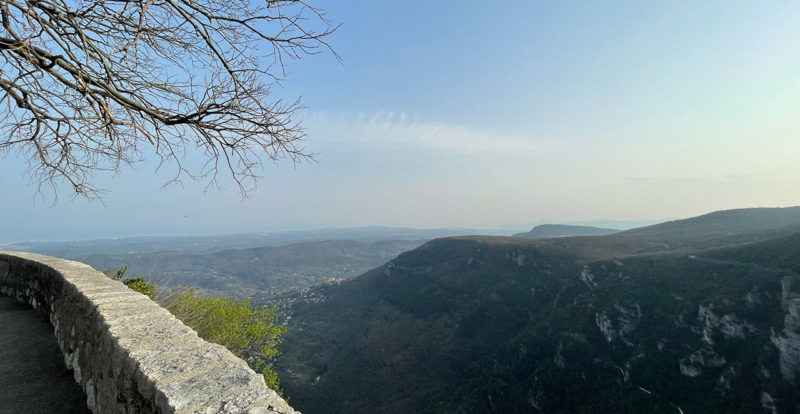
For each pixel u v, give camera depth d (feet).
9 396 10.96
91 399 10.36
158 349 8.20
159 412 6.19
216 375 7.03
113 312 10.62
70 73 13.84
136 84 15.83
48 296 18.97
